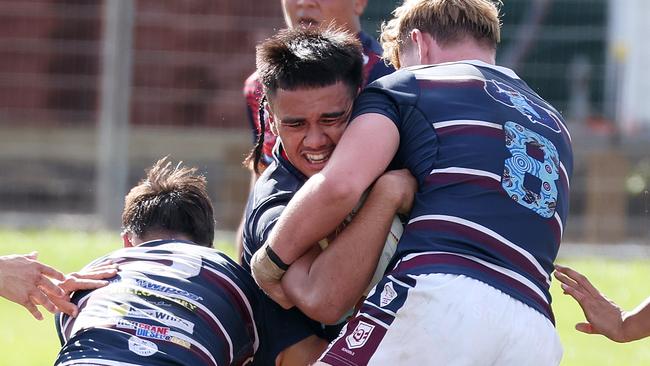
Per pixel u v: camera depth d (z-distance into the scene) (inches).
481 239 498.3
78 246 1475.1
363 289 511.5
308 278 508.1
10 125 2095.2
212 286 548.4
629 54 1908.2
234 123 1995.6
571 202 1818.4
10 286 546.6
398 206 507.2
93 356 516.4
